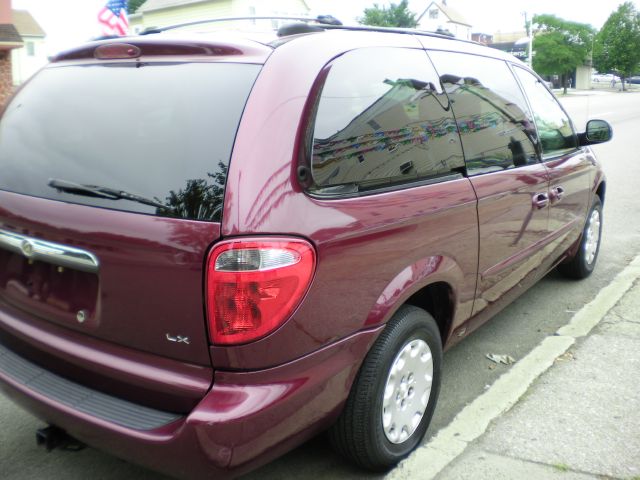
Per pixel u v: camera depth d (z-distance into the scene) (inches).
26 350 108.5
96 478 115.7
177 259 86.4
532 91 170.2
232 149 88.2
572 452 118.5
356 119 103.0
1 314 113.5
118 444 90.8
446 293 122.6
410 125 114.5
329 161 96.5
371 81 108.7
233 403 86.0
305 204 90.8
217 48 99.0
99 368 96.0
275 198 87.5
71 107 107.5
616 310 186.4
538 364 153.3
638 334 169.5
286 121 91.7
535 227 156.2
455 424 128.6
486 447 120.6
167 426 88.3
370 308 101.0
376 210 100.8
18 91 122.9
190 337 87.9
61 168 102.1
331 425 104.7
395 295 104.4
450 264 118.6
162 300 88.8
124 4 482.9
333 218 93.4
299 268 87.9
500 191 134.6
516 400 137.3
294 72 95.8
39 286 104.7
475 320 138.4
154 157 93.5
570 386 142.9
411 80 118.3
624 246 254.8
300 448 122.7
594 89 2615.7
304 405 92.3
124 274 91.6
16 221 104.9
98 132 101.3
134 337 92.9
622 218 303.0
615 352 159.3
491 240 133.6
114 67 107.1
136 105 99.9
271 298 86.0
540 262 167.3
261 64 95.0
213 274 84.7
